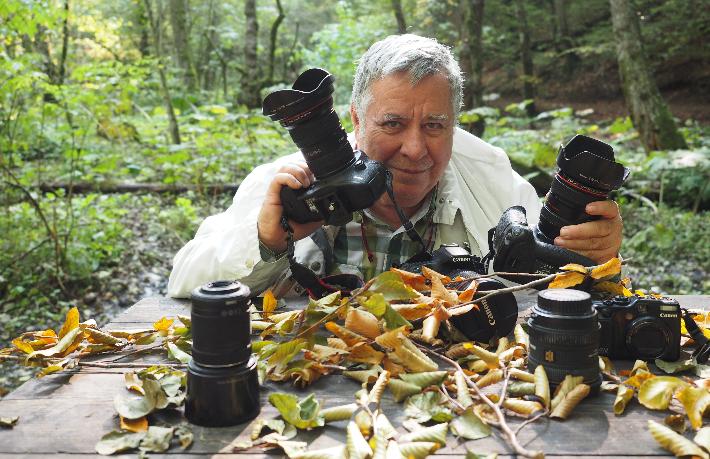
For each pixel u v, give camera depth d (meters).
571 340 1.29
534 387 1.29
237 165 7.89
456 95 1.86
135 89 8.24
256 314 1.75
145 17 9.55
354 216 2.10
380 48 1.85
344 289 1.72
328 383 1.40
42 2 5.06
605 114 15.55
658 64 15.61
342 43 11.37
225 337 1.21
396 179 1.90
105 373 1.46
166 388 1.31
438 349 1.56
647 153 8.15
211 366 1.21
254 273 1.93
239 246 1.89
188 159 7.52
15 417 1.24
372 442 1.12
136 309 1.97
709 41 15.23
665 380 1.26
